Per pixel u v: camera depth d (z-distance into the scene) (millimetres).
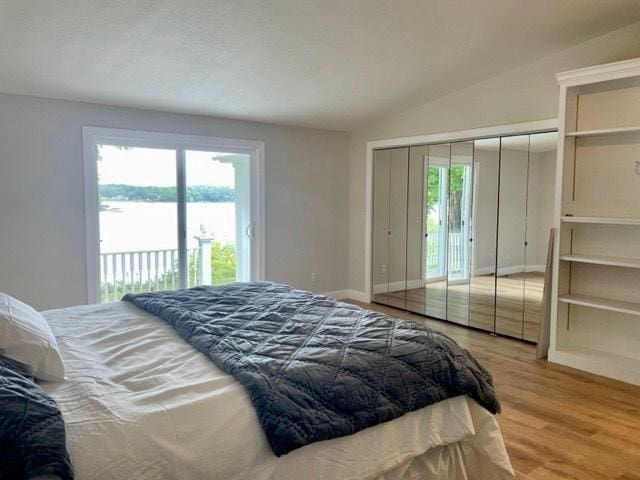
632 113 3510
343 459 1640
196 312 2475
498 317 4590
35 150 3965
